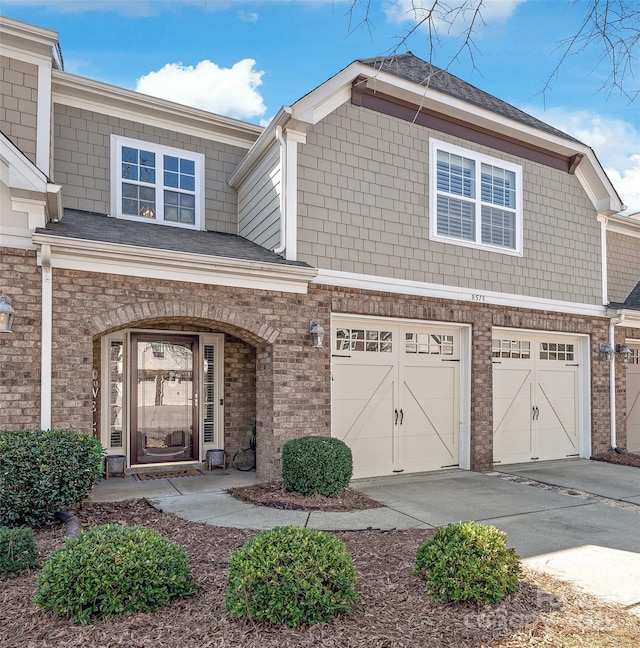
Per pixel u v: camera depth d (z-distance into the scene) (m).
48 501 5.05
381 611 3.34
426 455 8.59
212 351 8.85
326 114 7.64
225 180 9.27
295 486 6.48
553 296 9.95
